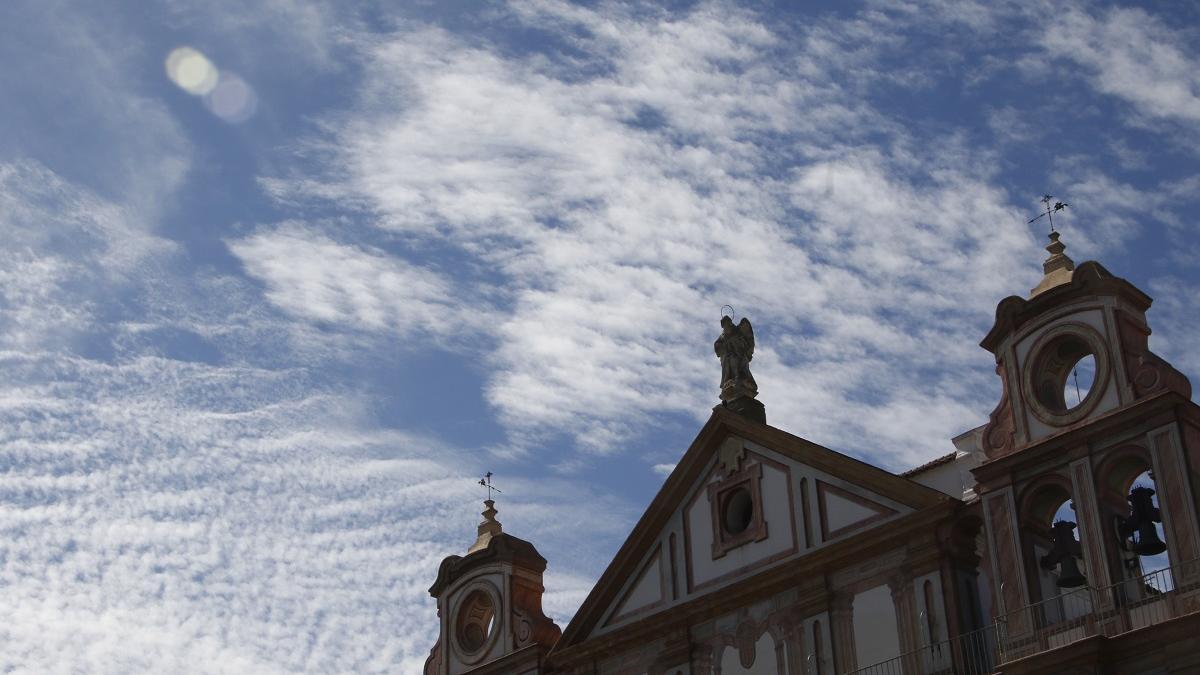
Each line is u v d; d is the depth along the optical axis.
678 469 47.53
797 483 44.88
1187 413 38.09
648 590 47.12
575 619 48.16
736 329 48.88
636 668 46.53
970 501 41.81
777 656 43.50
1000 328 41.88
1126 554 39.19
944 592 40.94
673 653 45.62
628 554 47.78
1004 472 40.44
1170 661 35.53
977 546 42.44
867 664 41.72
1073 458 39.31
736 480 46.25
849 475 43.81
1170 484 37.50
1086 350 40.59
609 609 47.84
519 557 51.31
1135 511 38.72
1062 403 40.88
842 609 42.72
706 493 46.88
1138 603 37.03
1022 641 38.62
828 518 43.84
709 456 47.28
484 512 53.62
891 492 42.81
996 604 39.50
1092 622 37.50
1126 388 39.03
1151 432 38.22
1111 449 38.84
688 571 46.38
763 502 45.47
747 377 48.16
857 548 42.78
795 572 43.75
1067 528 39.78
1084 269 40.62
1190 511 36.97
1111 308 40.06
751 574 44.78
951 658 40.12
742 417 46.53
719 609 45.22
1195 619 35.34
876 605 42.12
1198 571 36.41
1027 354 41.22
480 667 50.25
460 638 51.53
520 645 49.66
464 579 52.12
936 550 41.41
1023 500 40.00
